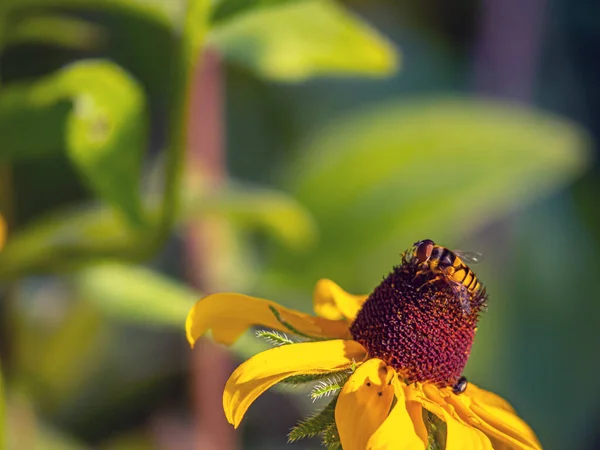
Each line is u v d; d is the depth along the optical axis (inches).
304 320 8.6
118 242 9.8
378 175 12.5
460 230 12.6
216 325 8.3
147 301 10.6
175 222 9.7
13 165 12.5
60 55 13.2
